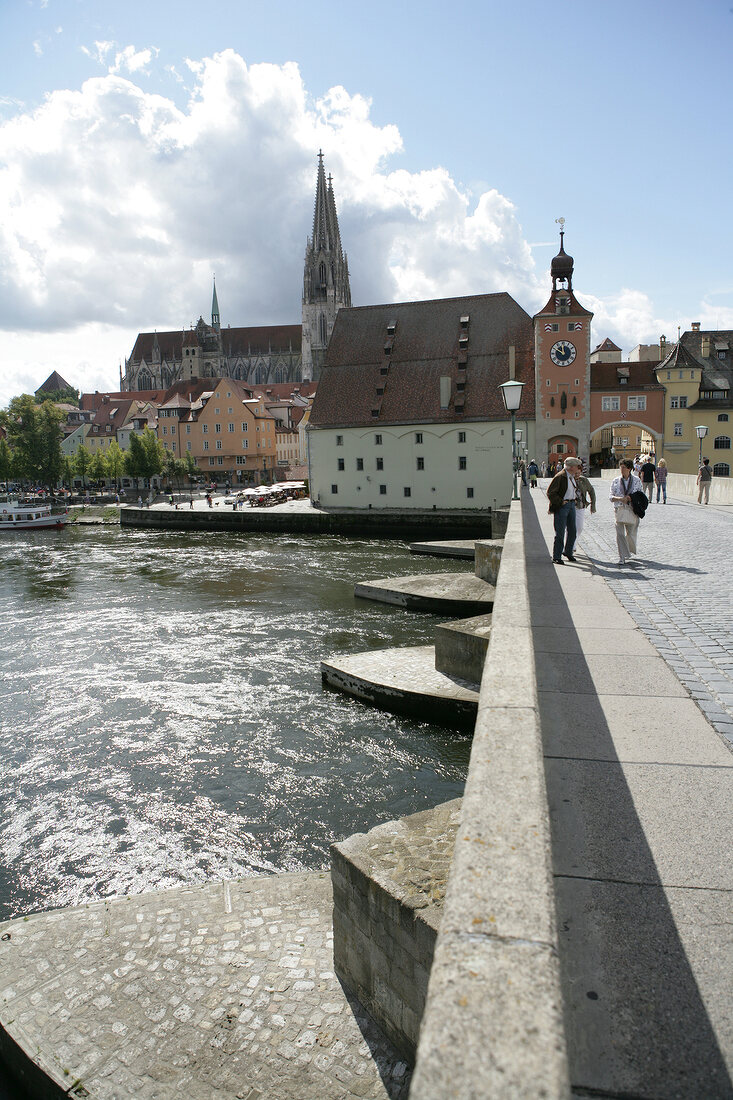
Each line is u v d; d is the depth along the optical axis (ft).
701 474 105.91
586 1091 8.59
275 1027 21.58
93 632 92.27
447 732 53.57
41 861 39.52
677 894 11.89
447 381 247.91
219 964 24.47
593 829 13.92
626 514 47.55
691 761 16.83
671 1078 8.70
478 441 244.63
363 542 199.72
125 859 39.40
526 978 6.49
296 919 26.96
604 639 28.07
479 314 265.95
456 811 24.43
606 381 245.86
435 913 18.57
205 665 73.92
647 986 10.05
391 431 251.19
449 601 92.17
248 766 49.62
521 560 39.65
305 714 58.34
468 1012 6.16
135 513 266.98
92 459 382.63
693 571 44.47
